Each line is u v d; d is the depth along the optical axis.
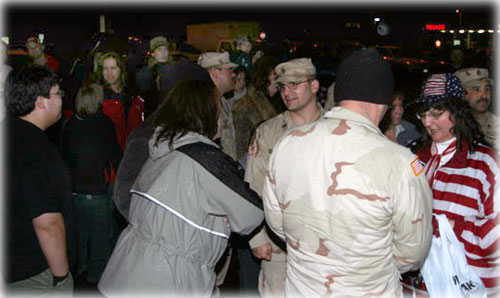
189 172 1.91
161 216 1.92
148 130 2.21
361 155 1.56
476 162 2.02
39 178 2.10
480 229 1.99
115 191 2.27
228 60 3.44
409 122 3.24
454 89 2.07
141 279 1.89
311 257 1.67
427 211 1.62
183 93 2.00
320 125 1.69
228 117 3.55
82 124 3.66
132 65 5.79
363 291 1.62
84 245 3.90
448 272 2.01
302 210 1.66
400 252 1.65
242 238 3.12
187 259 1.92
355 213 1.55
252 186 2.70
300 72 2.61
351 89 1.65
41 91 2.17
